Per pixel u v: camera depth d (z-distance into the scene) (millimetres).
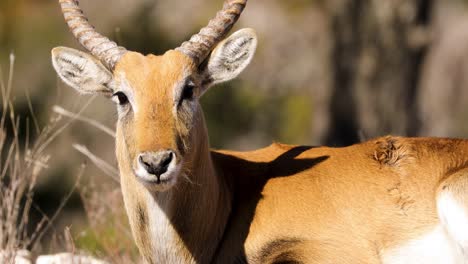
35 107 54281
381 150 21406
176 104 19844
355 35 48094
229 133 60688
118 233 26297
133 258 26156
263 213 20875
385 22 47375
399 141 21469
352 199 20781
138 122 19516
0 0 64375
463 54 68625
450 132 64375
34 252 25016
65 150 52438
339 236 20594
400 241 20500
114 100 20562
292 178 21328
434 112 65438
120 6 62281
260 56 62688
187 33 61656
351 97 48250
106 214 27141
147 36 61250
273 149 22750
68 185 51188
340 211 20719
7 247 24078
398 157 21156
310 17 63562
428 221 20438
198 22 62031
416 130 48625
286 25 63938
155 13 62656
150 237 20766
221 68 21062
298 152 22266
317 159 21734
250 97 61250
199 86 20719
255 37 21047
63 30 63312
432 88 67438
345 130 48500
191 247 20703
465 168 20438
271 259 20875
